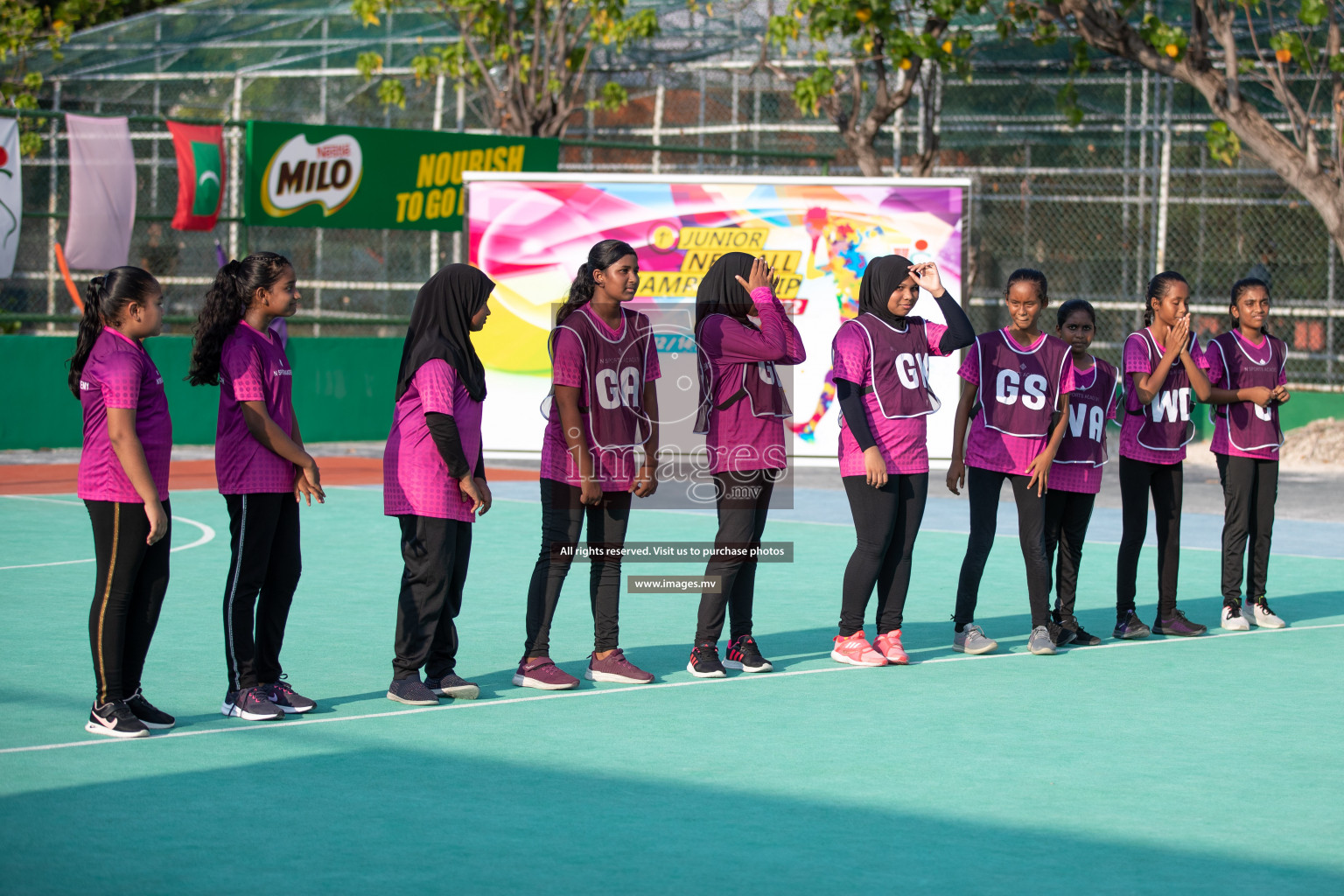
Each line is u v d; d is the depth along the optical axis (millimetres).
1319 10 17688
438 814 5758
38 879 5000
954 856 5309
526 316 16328
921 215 16406
